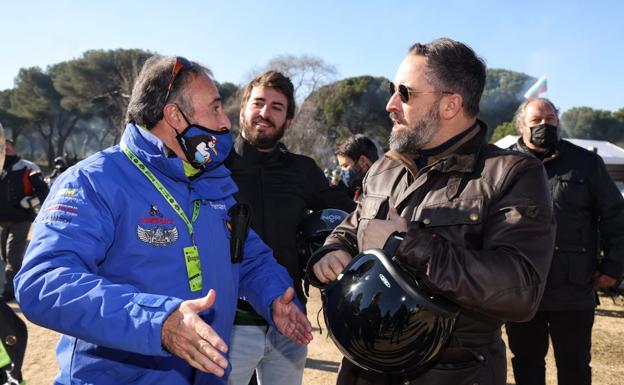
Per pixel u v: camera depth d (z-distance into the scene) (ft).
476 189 5.98
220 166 6.39
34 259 4.84
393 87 6.65
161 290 5.44
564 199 10.82
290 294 6.59
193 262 5.66
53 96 206.49
